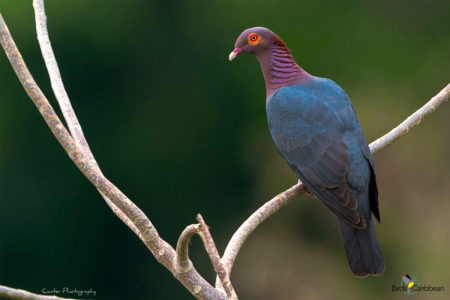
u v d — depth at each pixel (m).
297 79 7.05
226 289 3.53
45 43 5.27
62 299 3.45
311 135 6.54
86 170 3.80
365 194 6.27
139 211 3.86
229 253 4.62
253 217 5.14
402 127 6.37
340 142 6.39
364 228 5.95
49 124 3.82
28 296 3.39
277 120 6.83
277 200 5.43
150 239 3.92
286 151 6.70
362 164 6.31
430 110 6.35
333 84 6.93
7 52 3.89
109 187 3.84
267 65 7.15
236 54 7.23
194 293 3.94
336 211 6.09
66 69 16.80
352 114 6.67
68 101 5.06
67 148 3.83
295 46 17.27
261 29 7.14
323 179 6.30
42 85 16.50
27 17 16.39
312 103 6.68
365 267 5.89
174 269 3.92
